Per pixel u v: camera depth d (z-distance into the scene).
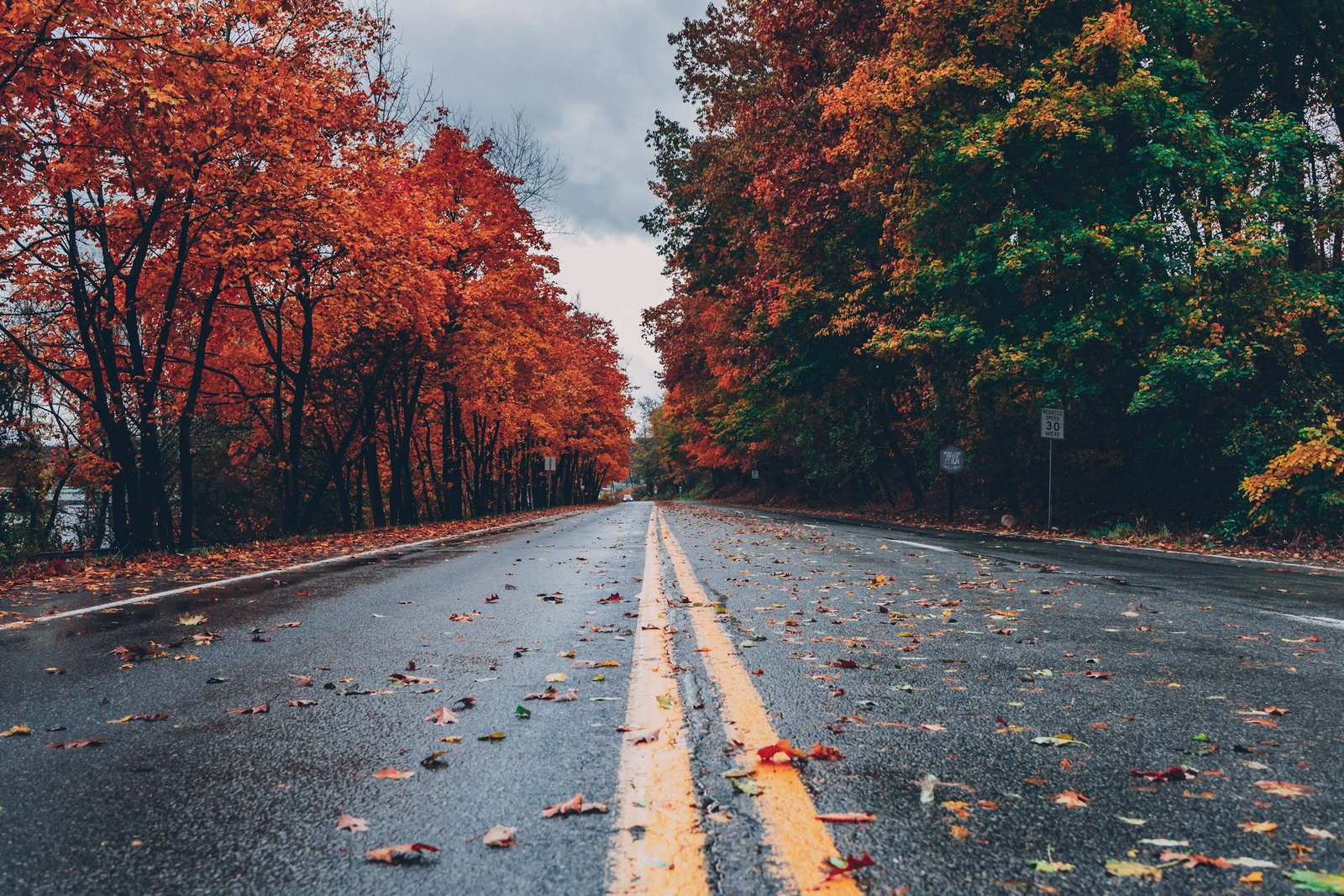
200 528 29.03
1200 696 3.50
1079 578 8.10
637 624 5.53
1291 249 15.34
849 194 21.08
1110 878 1.87
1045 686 3.69
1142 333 14.78
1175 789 2.42
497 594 7.26
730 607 6.23
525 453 50.28
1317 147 15.23
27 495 20.47
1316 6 14.23
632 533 17.70
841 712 3.28
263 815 2.31
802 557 10.77
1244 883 1.84
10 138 10.73
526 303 27.16
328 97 15.62
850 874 1.89
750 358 29.70
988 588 7.31
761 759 2.72
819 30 22.33
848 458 30.75
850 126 18.41
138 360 14.97
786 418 33.84
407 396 27.97
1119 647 4.59
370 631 5.30
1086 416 18.81
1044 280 16.55
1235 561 10.13
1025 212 15.56
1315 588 7.29
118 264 15.59
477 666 4.24
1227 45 15.53
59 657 4.56
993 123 15.32
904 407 28.08
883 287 21.31
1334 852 1.99
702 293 34.22
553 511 45.12
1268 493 12.14
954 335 16.69
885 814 2.25
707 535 16.52
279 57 14.47
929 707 3.35
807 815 2.23
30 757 2.84
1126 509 17.56
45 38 9.48
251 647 4.78
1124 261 14.44
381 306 18.28
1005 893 1.80
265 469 27.61
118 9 9.96
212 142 12.38
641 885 1.85
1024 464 21.30
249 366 22.34
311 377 23.50
